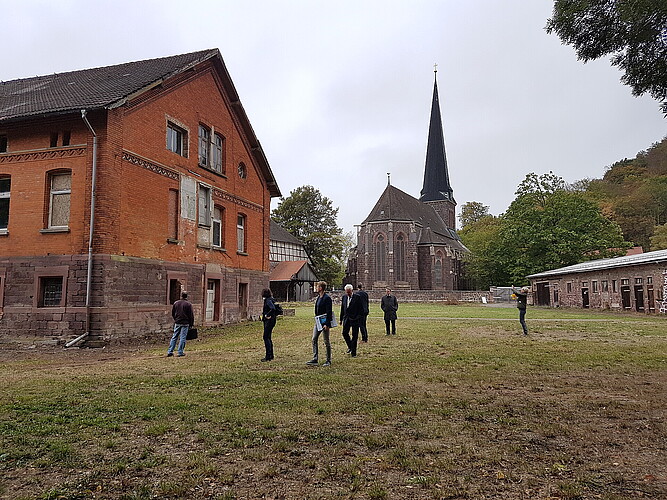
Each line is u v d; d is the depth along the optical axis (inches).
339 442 209.2
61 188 653.9
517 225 2194.9
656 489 160.4
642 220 2962.6
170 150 760.3
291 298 2432.3
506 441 211.0
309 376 370.3
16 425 235.1
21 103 708.0
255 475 173.3
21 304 639.8
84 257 618.8
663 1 256.1
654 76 295.9
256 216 1071.6
